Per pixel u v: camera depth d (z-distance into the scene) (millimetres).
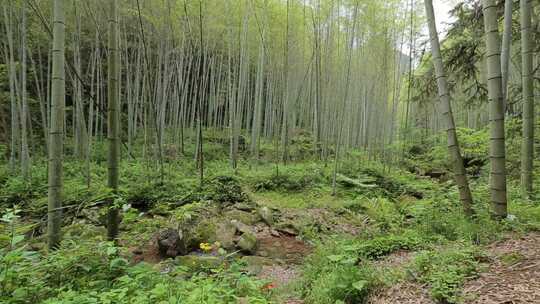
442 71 3906
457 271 2432
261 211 6598
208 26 10477
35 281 2221
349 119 12172
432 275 2432
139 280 2518
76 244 2824
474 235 3209
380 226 4891
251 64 14461
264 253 5094
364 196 8039
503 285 2162
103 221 5383
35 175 7773
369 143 12422
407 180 9531
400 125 14344
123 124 13398
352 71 12516
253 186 8648
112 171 3227
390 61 12430
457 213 3908
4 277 2035
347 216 6770
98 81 10969
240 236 5328
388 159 12031
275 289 3240
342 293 2598
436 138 13070
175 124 11656
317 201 7789
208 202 6695
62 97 3025
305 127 16016
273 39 11398
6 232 2855
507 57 4910
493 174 3525
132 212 3230
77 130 9734
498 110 3469
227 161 11703
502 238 3068
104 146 11273
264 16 10656
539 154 5797
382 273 2734
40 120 11656
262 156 12438
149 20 9070
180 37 11234
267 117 14547
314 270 3379
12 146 8227
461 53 6688
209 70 15062
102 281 2447
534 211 3709
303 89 14719
